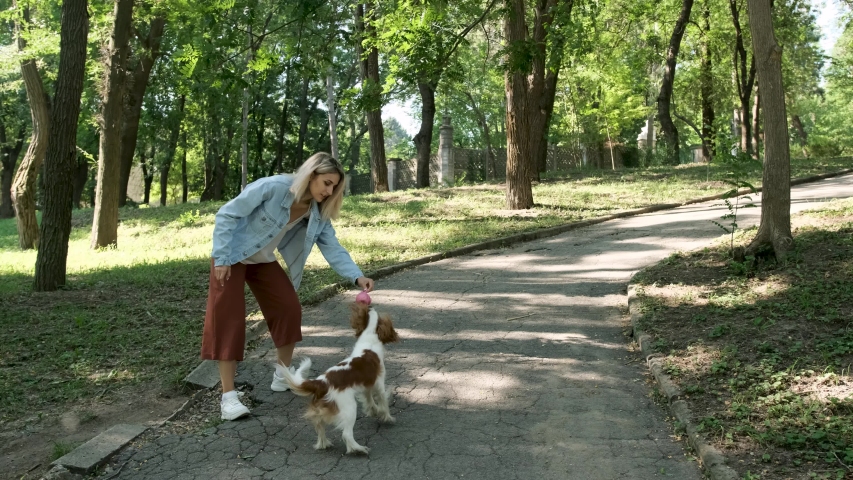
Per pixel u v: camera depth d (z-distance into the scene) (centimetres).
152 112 3362
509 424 476
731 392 490
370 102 1387
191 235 1523
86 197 4950
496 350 641
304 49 1298
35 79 1612
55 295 898
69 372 599
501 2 1407
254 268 513
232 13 1166
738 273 788
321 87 3938
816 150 3622
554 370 584
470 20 1547
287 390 548
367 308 470
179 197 5956
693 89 3219
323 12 1318
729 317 643
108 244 1434
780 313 628
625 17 2666
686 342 598
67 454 431
